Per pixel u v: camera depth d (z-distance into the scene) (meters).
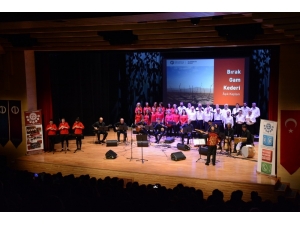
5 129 16.25
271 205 8.37
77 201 8.14
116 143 17.00
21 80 15.72
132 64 21.14
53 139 16.20
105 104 20.55
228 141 15.30
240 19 10.47
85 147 17.03
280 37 11.48
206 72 18.66
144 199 8.52
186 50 14.20
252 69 18.30
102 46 14.56
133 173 12.93
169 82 19.58
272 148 12.13
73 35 13.24
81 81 19.17
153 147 16.64
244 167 13.41
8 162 16.42
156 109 18.88
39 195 8.77
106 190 9.11
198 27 11.64
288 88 12.15
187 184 12.28
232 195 9.62
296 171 12.21
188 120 17.78
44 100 16.23
